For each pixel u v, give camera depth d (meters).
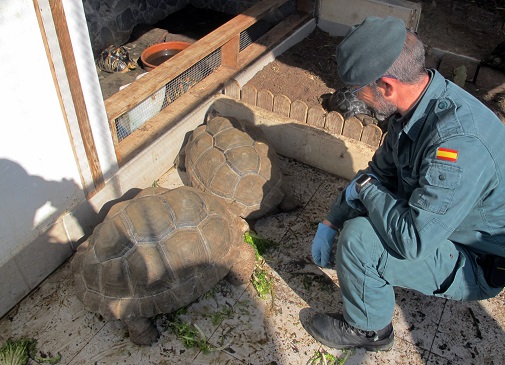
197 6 6.18
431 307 2.58
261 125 3.57
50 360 2.35
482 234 1.93
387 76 1.72
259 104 3.60
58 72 2.33
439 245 1.90
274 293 2.66
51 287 2.71
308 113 3.40
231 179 2.94
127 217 2.44
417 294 2.65
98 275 2.38
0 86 2.10
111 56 4.99
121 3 5.30
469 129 1.68
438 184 1.67
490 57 4.39
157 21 5.87
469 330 2.47
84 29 2.39
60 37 2.26
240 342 2.43
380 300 2.07
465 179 1.65
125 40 5.49
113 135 2.92
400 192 2.17
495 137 1.72
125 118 3.12
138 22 5.61
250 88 3.55
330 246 2.39
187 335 2.43
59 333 2.48
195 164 3.08
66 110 2.46
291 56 4.41
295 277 2.75
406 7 4.31
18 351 2.34
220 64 3.96
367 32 1.71
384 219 1.88
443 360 2.34
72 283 2.73
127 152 3.07
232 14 6.01
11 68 2.11
